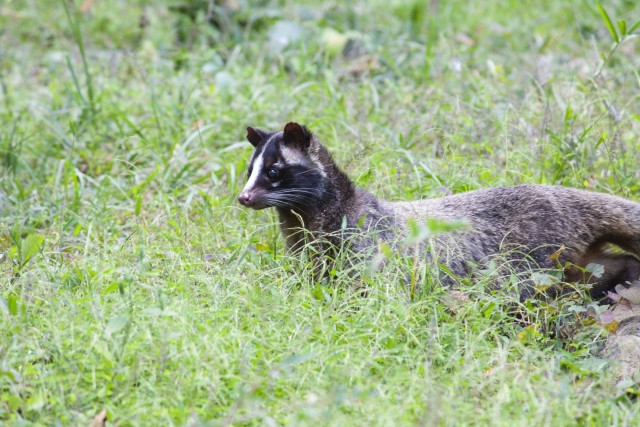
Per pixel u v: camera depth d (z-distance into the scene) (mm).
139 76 16562
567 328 9461
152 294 9148
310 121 14234
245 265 10039
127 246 10594
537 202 10555
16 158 13547
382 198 11797
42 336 8477
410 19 19562
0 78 16812
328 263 10289
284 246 10898
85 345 8234
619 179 11867
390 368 8250
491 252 10406
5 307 8797
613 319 9422
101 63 17688
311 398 7695
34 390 7812
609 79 15055
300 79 16422
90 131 14719
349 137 13852
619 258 10852
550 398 7844
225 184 12781
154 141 13828
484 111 13859
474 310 9117
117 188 12766
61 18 20094
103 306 8781
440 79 15875
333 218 10430
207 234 11094
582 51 17578
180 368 7902
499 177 12086
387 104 14938
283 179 10312
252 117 14727
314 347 8477
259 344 8523
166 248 10453
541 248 10414
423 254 10016
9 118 15219
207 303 9141
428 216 10344
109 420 7594
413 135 13555
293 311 9031
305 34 18438
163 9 20000
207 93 15789
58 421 7469
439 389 7895
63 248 10883
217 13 19453
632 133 13203
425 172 12500
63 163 12852
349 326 8797
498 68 15469
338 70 16766
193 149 13922
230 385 7973
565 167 12406
